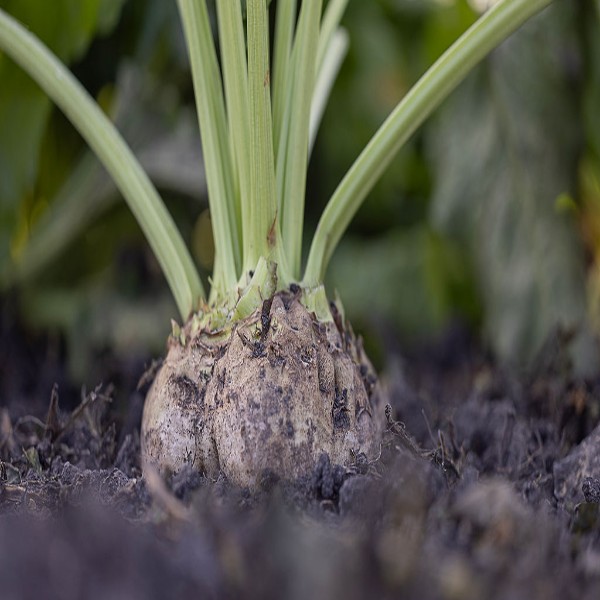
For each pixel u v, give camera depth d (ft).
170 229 2.76
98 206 4.25
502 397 3.30
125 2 4.12
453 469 2.60
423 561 2.18
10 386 3.59
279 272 2.63
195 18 2.70
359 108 5.57
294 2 2.77
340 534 2.27
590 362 3.81
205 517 2.27
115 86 4.50
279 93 2.76
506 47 4.08
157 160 4.18
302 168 2.68
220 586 2.13
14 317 4.02
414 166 5.82
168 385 2.62
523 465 2.76
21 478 2.60
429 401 3.24
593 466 2.63
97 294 4.31
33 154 3.78
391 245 5.57
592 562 2.30
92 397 2.84
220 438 2.54
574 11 3.95
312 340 2.59
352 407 2.60
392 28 5.73
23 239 4.64
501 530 2.27
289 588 2.11
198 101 2.71
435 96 2.70
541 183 4.14
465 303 5.39
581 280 4.06
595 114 4.06
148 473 2.42
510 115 4.17
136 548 2.19
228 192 2.69
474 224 4.44
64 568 2.16
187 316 2.70
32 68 2.82
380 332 4.26
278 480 2.48
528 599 2.17
